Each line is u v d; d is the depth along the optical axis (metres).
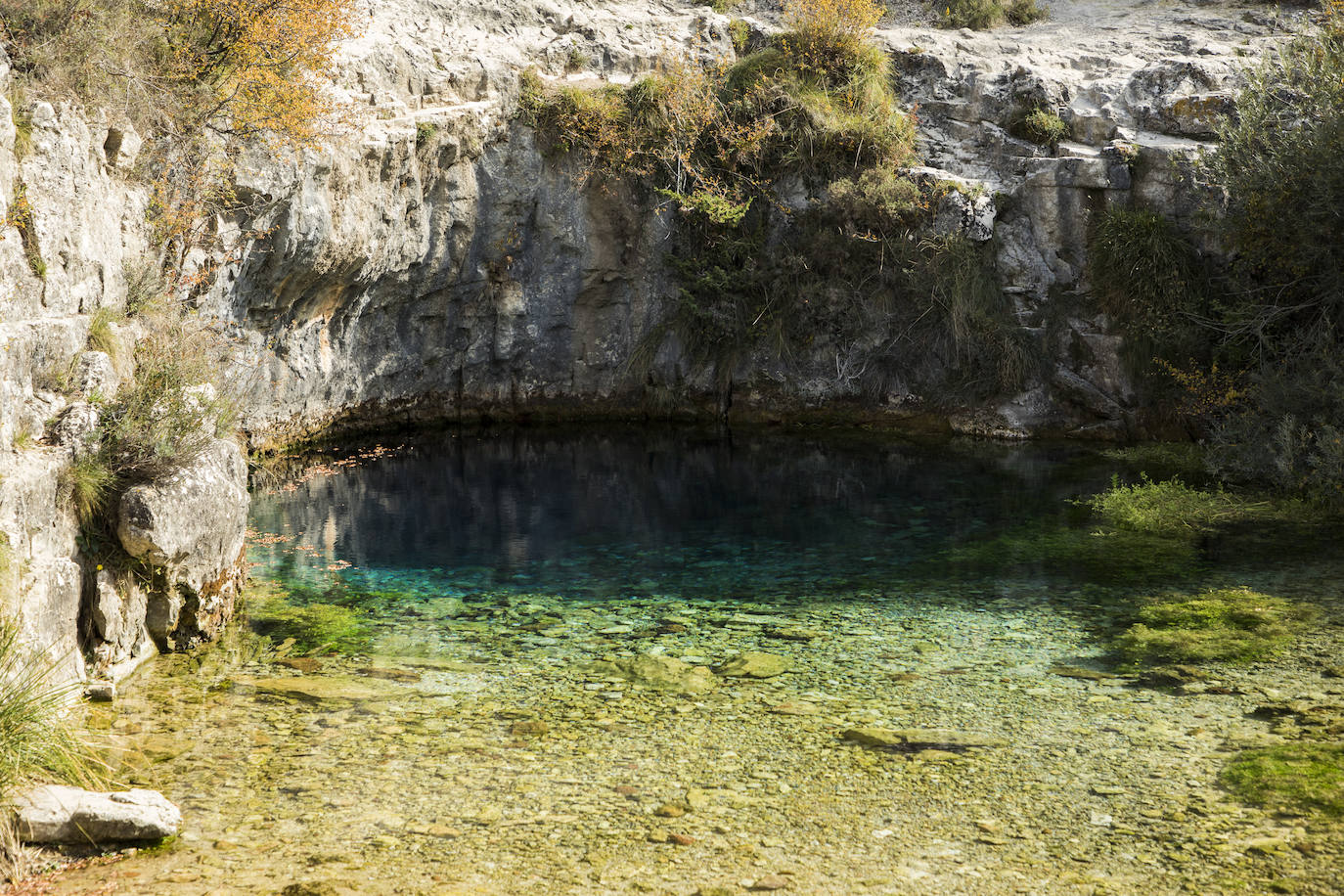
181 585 6.63
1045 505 10.91
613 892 3.96
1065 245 14.84
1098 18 17.95
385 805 4.64
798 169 15.81
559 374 16.36
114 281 8.01
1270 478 11.05
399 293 14.43
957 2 18.20
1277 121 12.28
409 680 6.25
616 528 10.25
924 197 15.13
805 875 4.09
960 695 5.97
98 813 4.25
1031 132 15.56
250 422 12.30
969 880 4.05
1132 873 4.10
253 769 4.98
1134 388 14.12
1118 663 6.44
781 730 5.50
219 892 3.92
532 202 15.40
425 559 9.11
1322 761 4.96
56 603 5.42
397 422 15.45
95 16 8.22
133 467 6.45
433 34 14.88
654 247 16.05
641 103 15.52
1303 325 12.74
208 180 9.79
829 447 14.54
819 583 8.36
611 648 6.85
